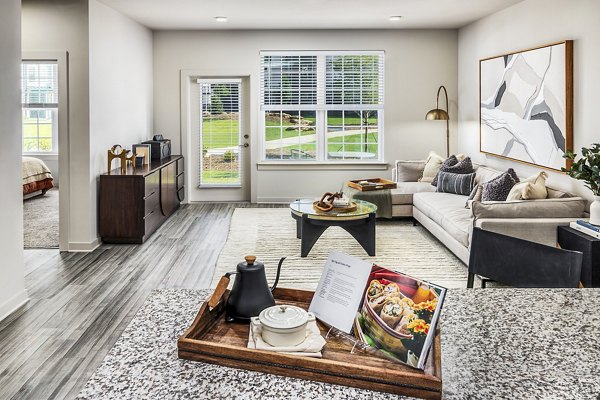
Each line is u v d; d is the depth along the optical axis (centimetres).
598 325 120
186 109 748
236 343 104
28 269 440
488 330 117
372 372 88
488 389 91
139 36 672
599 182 351
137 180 521
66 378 250
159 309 131
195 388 90
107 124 549
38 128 919
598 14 401
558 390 90
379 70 753
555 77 461
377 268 104
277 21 670
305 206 514
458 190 600
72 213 504
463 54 723
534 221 393
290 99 757
